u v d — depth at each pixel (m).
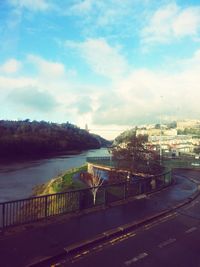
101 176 28.42
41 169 63.50
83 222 11.13
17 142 104.31
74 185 30.09
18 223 10.32
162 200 16.19
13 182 46.09
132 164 23.88
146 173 23.92
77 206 13.02
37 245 8.66
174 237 10.40
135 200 15.61
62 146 132.62
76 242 9.08
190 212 14.24
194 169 38.78
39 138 119.56
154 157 26.20
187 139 109.88
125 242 9.66
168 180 22.59
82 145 156.25
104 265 7.84
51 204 13.70
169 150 64.81
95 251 8.77
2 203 9.76
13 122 157.25
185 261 8.36
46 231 9.88
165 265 8.03
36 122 169.00
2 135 109.81
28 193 37.66
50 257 7.91
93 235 9.80
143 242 9.74
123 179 22.80
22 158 95.06
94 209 13.07
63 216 11.71
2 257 7.72
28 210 13.34
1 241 8.78
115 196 15.79
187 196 17.98
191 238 10.37
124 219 11.88
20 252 8.10
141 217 12.35
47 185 37.81
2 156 96.81
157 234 10.65
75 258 8.20
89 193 16.55
